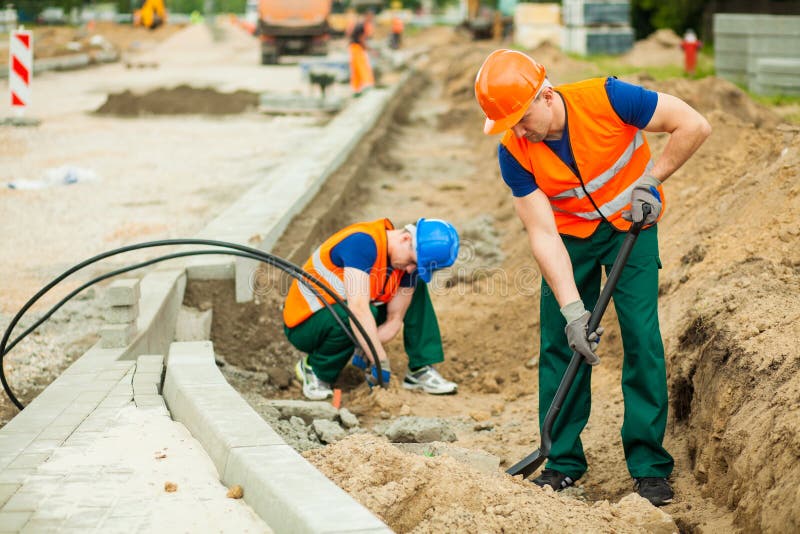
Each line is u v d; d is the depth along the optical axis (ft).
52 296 21.48
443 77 89.56
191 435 12.29
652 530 11.00
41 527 9.61
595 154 12.32
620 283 12.96
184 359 14.66
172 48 121.90
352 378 20.44
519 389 19.07
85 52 100.48
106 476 10.93
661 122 12.10
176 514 9.97
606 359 18.38
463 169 42.45
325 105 57.82
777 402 11.71
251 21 131.54
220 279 21.94
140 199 31.60
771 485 10.97
